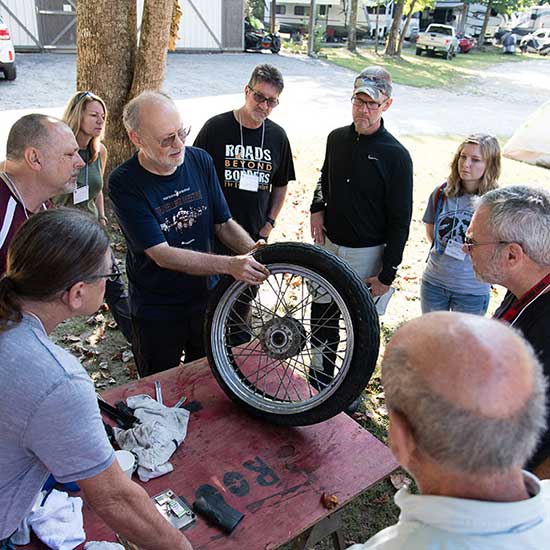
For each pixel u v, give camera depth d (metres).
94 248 1.29
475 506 0.85
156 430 1.86
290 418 1.96
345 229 3.13
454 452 0.83
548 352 1.66
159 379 2.24
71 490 1.70
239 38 20.45
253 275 2.04
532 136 9.84
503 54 32.91
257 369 2.23
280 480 1.76
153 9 5.54
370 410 3.41
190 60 17.64
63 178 2.36
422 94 16.22
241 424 2.00
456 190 3.10
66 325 4.11
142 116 2.23
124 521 1.29
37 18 15.52
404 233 3.00
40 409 1.16
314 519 1.63
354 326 1.86
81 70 5.84
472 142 2.96
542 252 1.72
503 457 0.83
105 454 1.25
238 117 3.31
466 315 0.95
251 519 1.62
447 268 3.19
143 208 2.36
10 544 1.41
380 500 2.84
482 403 0.82
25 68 13.20
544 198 1.78
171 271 2.54
